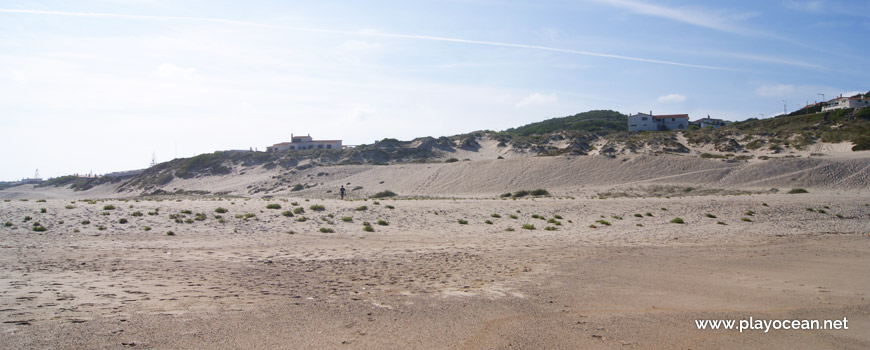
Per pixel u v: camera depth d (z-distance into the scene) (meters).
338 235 21.41
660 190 53.41
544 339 7.64
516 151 96.81
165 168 96.12
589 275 12.91
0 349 6.34
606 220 27.55
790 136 78.88
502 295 10.50
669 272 13.48
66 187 107.25
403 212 28.78
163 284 10.79
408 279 12.15
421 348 7.12
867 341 7.91
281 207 29.98
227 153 98.38
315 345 7.11
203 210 27.67
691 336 7.97
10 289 9.72
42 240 18.38
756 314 9.30
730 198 38.25
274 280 11.71
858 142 68.12
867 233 23.31
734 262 15.29
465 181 65.19
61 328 7.34
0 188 121.06
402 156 96.12
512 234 22.42
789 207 31.44
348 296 10.17
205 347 6.84
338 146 123.81
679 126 117.19
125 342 6.88
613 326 8.40
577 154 72.12
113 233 20.50
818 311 9.55
